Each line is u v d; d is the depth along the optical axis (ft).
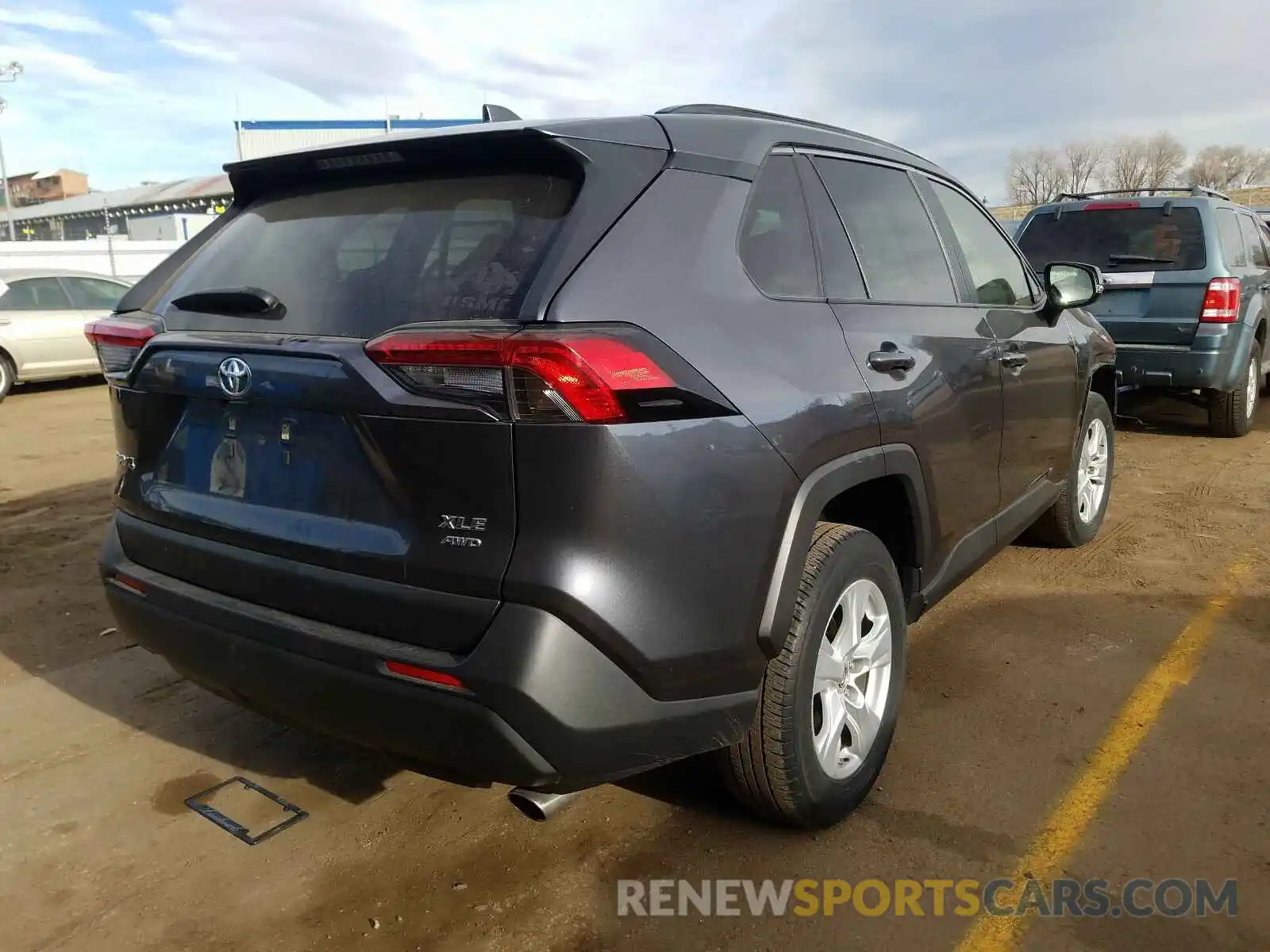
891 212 10.32
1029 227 26.32
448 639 6.49
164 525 8.34
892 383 8.90
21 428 29.91
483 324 6.46
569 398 6.14
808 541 7.64
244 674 7.51
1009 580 14.92
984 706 10.93
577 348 6.16
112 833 8.90
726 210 7.79
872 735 9.00
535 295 6.41
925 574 10.05
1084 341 14.65
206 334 7.85
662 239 7.14
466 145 7.36
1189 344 23.49
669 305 6.93
